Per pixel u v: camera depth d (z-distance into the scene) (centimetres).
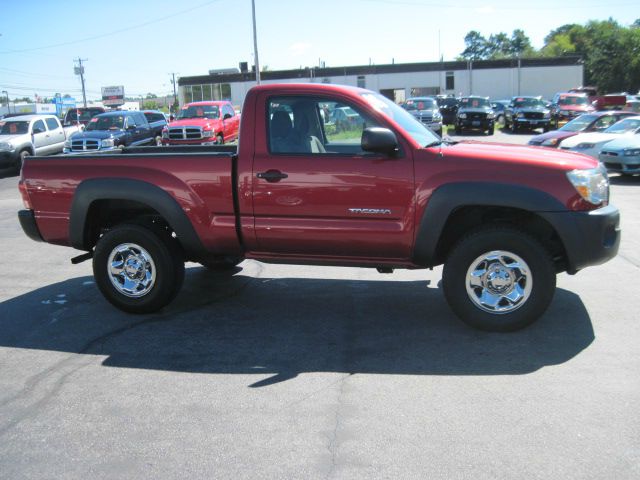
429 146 476
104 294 549
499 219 473
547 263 450
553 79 5441
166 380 408
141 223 536
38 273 716
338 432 332
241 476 295
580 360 415
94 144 1961
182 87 5403
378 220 470
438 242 470
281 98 490
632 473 287
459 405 358
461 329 484
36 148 2133
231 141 2309
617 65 6812
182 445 325
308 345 463
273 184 483
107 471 304
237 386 395
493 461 300
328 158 473
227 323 520
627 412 343
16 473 305
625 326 475
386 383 391
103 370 429
